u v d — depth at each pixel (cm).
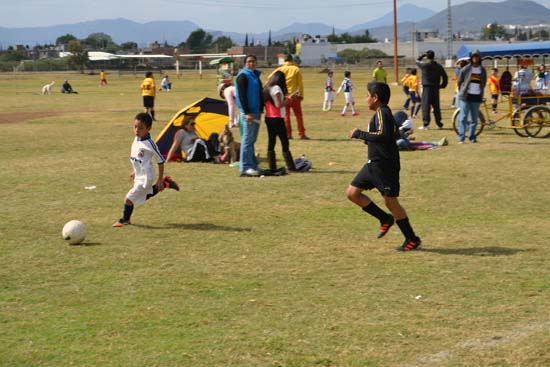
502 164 2017
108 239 1241
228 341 774
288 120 2752
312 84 8306
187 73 14200
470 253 1124
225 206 1512
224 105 2261
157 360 729
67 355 744
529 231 1263
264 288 959
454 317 838
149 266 1073
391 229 1292
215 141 2183
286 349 751
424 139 2639
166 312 869
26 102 5550
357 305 885
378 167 1128
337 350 747
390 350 746
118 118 3934
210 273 1033
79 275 1030
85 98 6116
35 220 1397
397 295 922
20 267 1073
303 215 1420
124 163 2173
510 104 2684
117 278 1012
